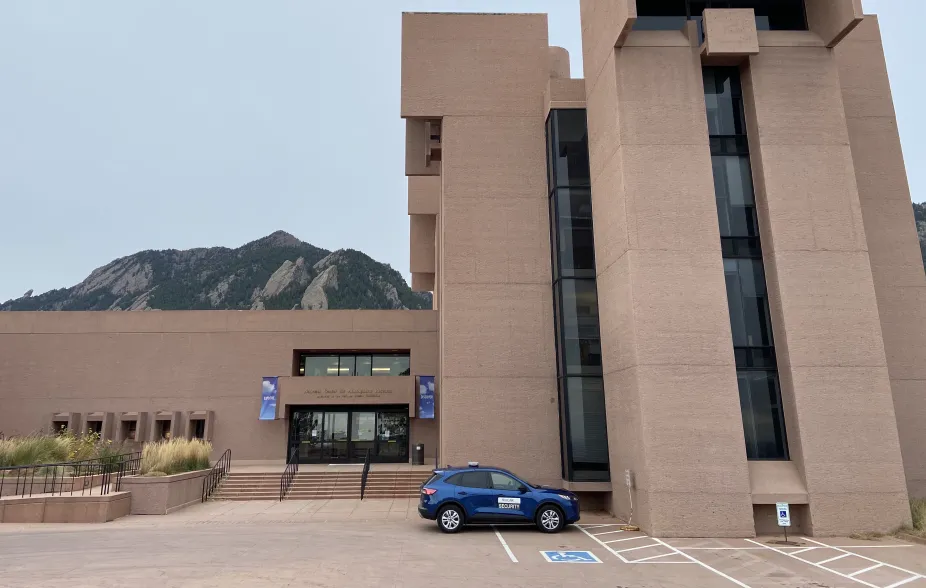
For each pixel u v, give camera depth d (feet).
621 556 36.81
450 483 45.11
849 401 46.26
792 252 48.88
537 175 65.87
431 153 71.82
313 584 28.89
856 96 60.29
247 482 67.15
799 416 45.91
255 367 86.84
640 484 46.16
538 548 38.70
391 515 52.80
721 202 51.80
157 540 40.11
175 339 87.20
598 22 57.82
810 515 44.27
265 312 88.43
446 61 68.54
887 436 45.78
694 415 45.85
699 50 52.39
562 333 59.11
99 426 85.10
